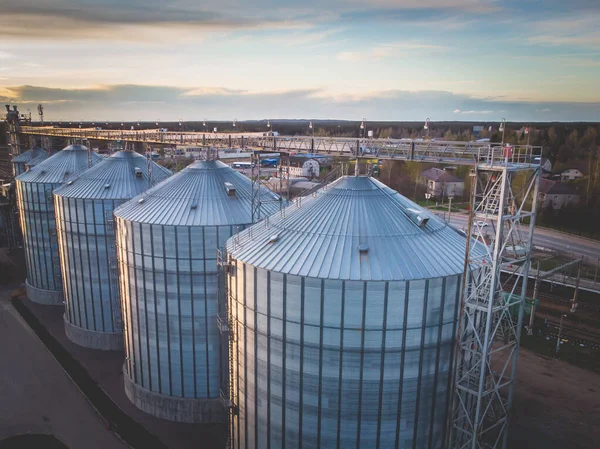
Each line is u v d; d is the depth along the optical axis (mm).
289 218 37500
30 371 56812
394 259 31891
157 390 48250
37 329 67500
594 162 161875
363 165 42719
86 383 54219
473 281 32250
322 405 32500
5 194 102000
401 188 149875
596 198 124812
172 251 44438
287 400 33625
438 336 31844
